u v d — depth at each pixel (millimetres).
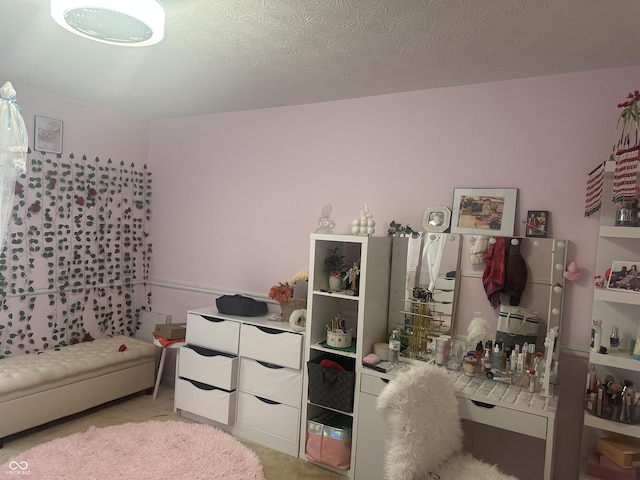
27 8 1967
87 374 3203
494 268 2607
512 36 2045
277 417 2934
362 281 2596
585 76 2428
